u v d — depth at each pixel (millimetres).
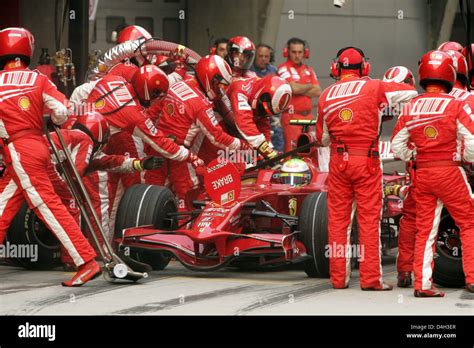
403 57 41188
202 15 34938
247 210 17141
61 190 17219
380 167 15508
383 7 40219
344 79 15727
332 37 38281
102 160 17844
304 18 37344
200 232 16219
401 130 15219
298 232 16672
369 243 15508
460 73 16203
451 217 15758
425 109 14984
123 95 18031
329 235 15750
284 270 18156
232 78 19797
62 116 15789
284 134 27141
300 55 27016
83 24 23875
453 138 14859
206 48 35062
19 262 17969
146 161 17703
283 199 18156
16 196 15898
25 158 15492
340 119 15438
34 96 15641
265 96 19703
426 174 14961
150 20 34219
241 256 16203
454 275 15727
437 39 42344
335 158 15578
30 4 29922
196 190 19609
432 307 14047
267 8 34750
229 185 16766
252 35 34750
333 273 15703
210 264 16750
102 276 16859
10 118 15523
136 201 17391
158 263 17766
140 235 16531
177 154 18391
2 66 16016
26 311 13695
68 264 17812
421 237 15062
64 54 23141
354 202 15742
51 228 15703
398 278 16062
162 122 19344
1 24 29875
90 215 18453
